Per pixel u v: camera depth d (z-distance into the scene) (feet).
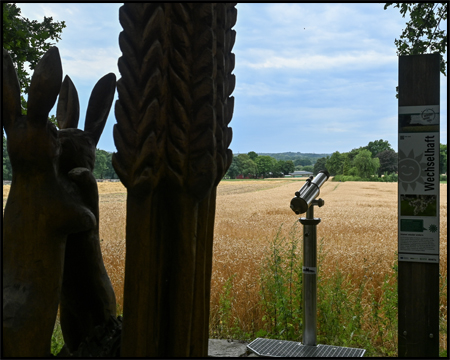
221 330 12.80
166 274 5.17
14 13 12.92
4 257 5.42
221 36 5.36
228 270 19.58
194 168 5.00
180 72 4.93
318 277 15.47
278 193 104.99
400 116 8.81
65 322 6.75
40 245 5.42
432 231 8.72
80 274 6.52
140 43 4.86
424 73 8.66
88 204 6.05
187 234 5.07
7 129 5.44
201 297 5.35
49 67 5.13
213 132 5.05
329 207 65.72
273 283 13.84
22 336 5.23
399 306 8.96
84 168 5.84
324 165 139.23
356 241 29.84
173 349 5.11
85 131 6.28
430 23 14.76
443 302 13.19
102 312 6.57
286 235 31.50
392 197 85.10
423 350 8.79
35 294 5.36
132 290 4.98
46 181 5.48
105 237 31.30
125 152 4.88
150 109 4.77
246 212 58.49
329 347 9.73
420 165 8.74
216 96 5.23
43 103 5.19
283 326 12.33
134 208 4.95
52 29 13.89
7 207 5.50
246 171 205.46
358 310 13.09
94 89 6.44
